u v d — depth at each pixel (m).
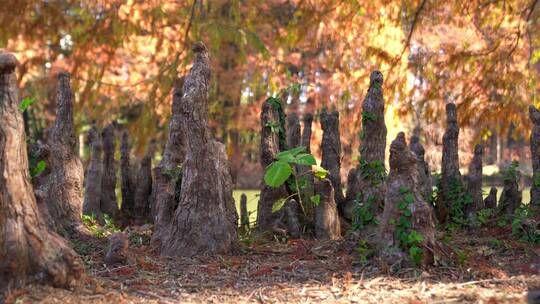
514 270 5.04
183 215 5.61
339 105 13.28
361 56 11.21
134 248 6.05
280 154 5.70
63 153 6.45
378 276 4.78
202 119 5.62
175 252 5.54
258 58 13.77
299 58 14.48
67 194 6.44
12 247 3.83
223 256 5.52
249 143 16.53
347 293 4.36
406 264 4.88
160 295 4.34
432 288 4.43
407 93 10.96
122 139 8.22
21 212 3.92
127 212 8.02
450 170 7.34
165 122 12.96
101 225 7.20
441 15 11.08
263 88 14.42
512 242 6.04
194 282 4.71
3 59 3.86
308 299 4.25
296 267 5.15
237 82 14.02
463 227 7.05
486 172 22.30
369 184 5.77
